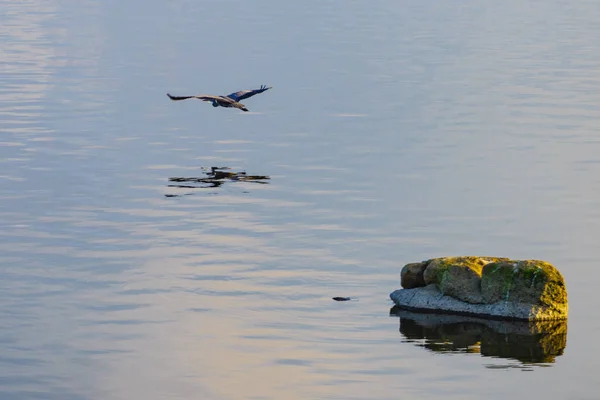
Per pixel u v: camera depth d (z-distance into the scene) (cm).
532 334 5194
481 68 13612
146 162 8838
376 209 7375
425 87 12325
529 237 6725
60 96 11750
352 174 8400
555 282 5406
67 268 6066
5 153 9031
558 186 8006
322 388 4600
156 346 5012
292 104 11394
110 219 7100
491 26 17850
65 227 6894
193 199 7644
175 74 13312
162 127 10281
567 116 10638
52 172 8425
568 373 4762
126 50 15225
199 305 5528
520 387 4622
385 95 11844
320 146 9438
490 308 5416
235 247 6494
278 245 6544
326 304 5566
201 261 6212
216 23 18262
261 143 9594
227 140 9712
